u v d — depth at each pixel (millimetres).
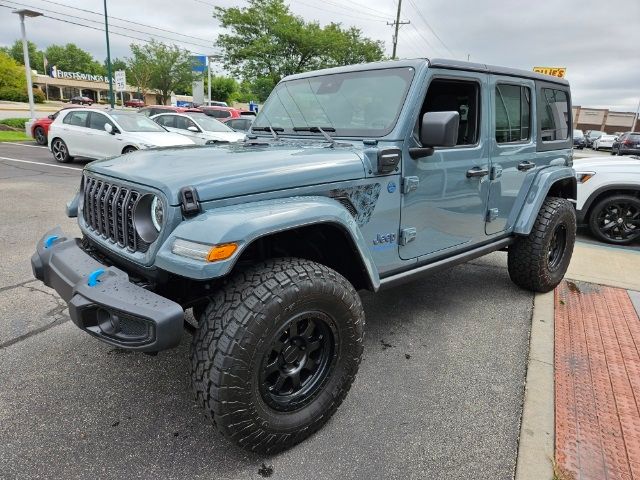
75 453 2170
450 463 2180
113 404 2535
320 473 2102
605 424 2451
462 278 4719
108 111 11203
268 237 2318
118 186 2240
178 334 1855
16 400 2537
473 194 3297
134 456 2166
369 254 2455
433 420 2484
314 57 25453
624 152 20125
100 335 1950
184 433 2328
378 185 2596
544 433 2367
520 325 3664
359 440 2318
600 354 3205
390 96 2811
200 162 2279
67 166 11375
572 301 4172
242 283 2004
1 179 9211
